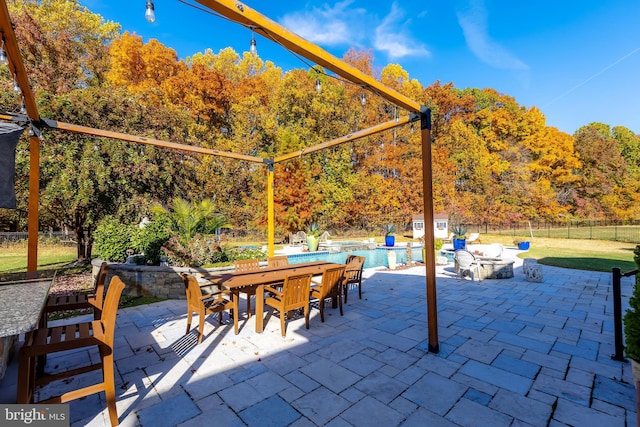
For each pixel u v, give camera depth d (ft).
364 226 79.87
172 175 40.01
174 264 23.08
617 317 10.77
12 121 12.51
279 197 63.77
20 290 8.16
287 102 78.07
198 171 60.23
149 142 16.78
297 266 18.49
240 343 12.38
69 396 6.94
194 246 24.39
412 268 32.53
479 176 84.23
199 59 92.68
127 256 25.30
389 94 10.46
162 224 26.00
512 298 19.61
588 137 99.60
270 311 17.11
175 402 8.24
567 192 94.48
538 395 8.52
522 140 93.50
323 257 45.27
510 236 75.20
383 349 11.73
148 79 67.77
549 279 25.86
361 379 9.45
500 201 87.04
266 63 97.55
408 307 17.63
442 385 9.07
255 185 69.51
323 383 9.21
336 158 78.59
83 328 8.70
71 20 51.08
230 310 15.90
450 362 10.61
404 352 11.45
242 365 10.43
